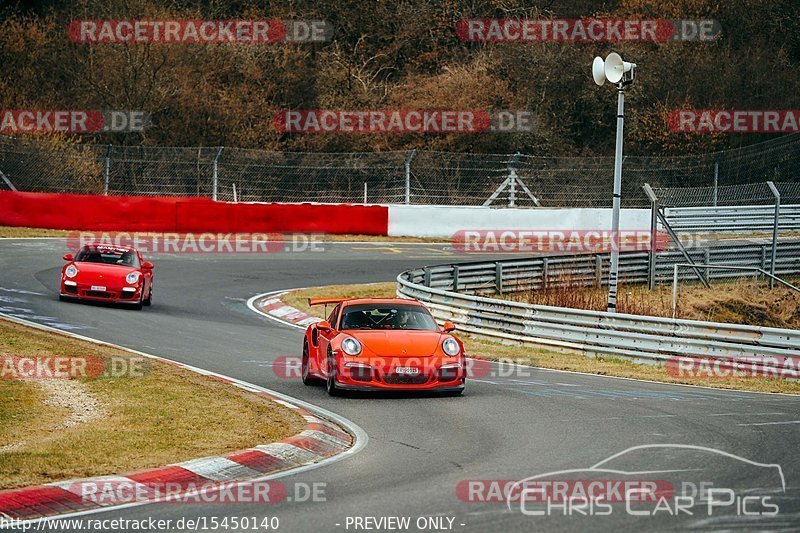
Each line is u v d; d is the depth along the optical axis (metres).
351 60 169.38
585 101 159.62
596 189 135.75
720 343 51.94
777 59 156.00
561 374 50.19
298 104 157.62
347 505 24.05
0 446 31.42
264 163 135.88
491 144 149.12
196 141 143.50
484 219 117.75
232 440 31.77
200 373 45.50
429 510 23.50
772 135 149.00
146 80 142.25
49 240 97.69
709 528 21.81
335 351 41.31
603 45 162.62
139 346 52.62
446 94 155.38
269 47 160.12
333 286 83.00
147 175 124.50
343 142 150.88
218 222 107.00
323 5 172.12
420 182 135.12
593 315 57.12
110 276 66.31
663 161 138.62
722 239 92.94
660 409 38.88
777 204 82.25
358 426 35.16
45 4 160.62
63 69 146.88
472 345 60.69
